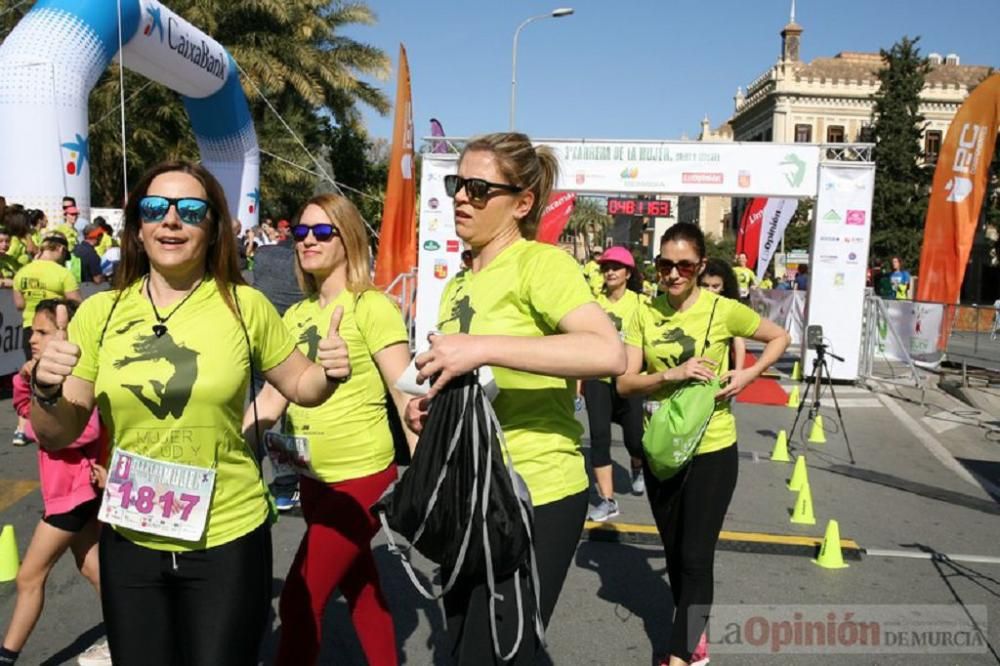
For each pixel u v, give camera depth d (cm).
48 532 316
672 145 1272
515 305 235
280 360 243
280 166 2667
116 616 227
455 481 217
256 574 233
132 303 231
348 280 312
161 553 224
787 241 4734
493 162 240
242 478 233
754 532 550
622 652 375
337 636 381
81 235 1044
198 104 1413
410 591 435
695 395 330
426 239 1348
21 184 1002
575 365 209
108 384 222
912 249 4566
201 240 228
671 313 374
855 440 883
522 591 229
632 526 547
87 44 1030
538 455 238
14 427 763
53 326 312
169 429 223
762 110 6081
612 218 5444
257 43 2627
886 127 4725
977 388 1184
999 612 427
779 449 776
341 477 300
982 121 1246
